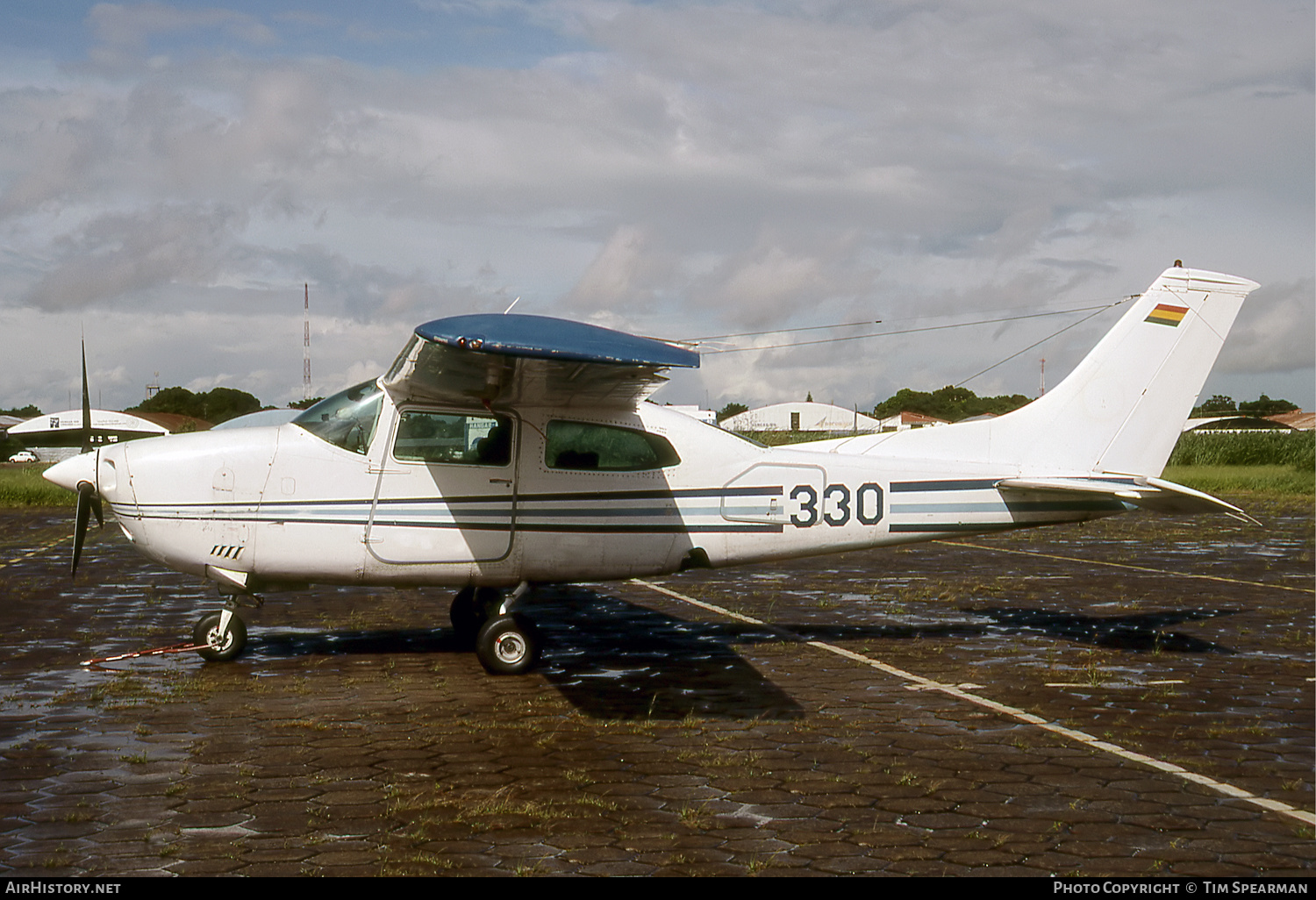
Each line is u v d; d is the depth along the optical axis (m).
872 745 5.49
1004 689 6.84
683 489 8.00
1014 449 8.68
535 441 7.72
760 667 7.55
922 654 8.05
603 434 7.86
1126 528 20.97
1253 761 5.23
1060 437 8.71
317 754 5.25
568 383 7.12
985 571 13.67
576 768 5.04
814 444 8.88
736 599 11.02
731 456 8.12
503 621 7.26
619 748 5.39
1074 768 5.10
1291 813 4.46
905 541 8.45
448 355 6.45
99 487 7.41
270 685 6.85
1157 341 8.74
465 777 4.88
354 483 7.48
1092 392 8.73
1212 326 8.81
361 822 4.27
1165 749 5.43
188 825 4.21
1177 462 41.34
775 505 8.16
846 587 12.02
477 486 7.62
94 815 4.32
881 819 4.36
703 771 5.01
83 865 3.80
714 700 6.50
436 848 3.99
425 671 7.36
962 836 4.18
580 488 7.79
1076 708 6.31
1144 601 10.90
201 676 7.12
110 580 12.30
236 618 7.59
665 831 4.20
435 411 7.59
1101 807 4.53
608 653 8.09
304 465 7.46
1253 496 29.27
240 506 7.39
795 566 14.33
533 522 7.71
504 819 4.32
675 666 7.58
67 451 56.53
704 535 8.06
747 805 4.52
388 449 7.52
